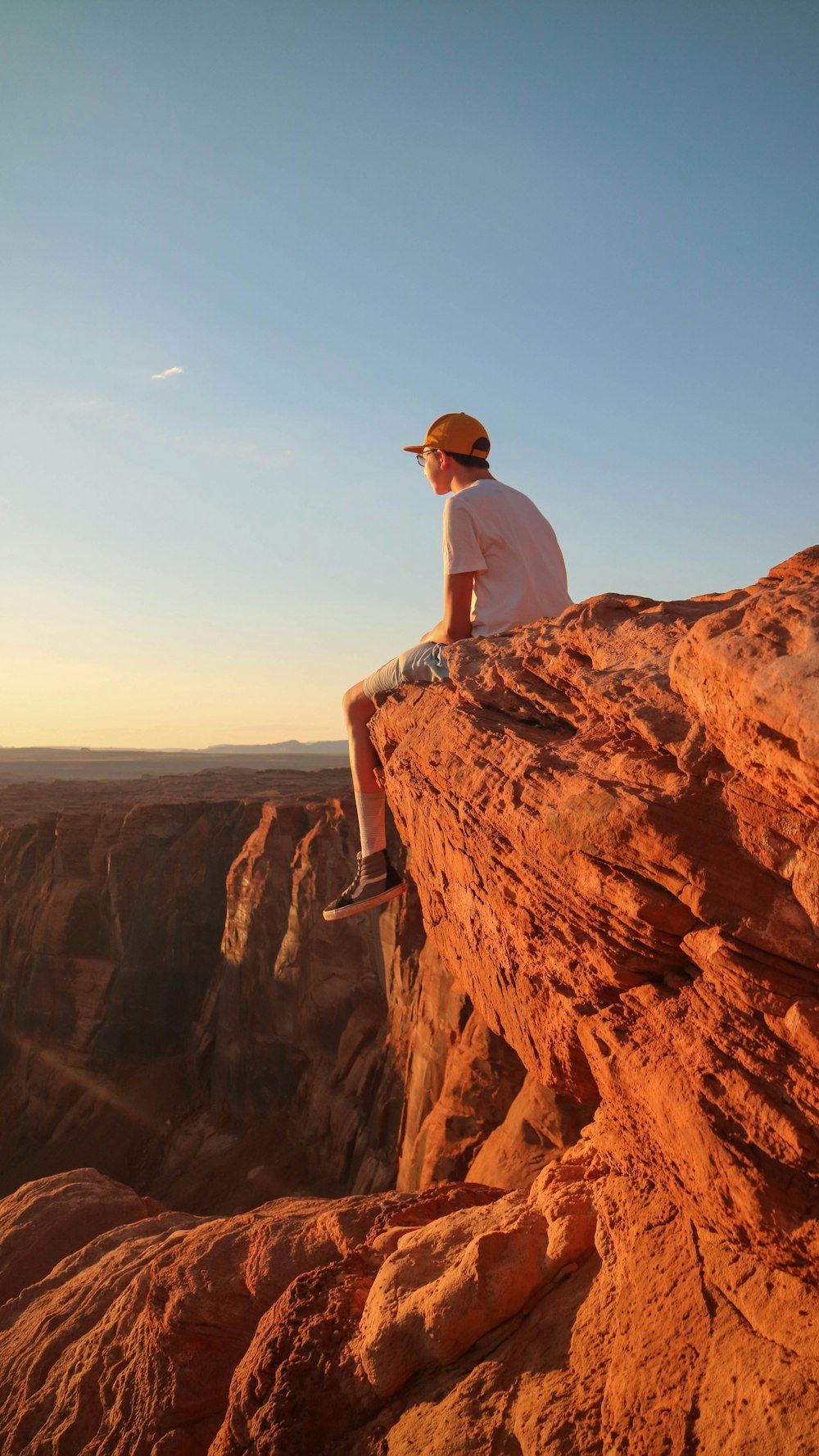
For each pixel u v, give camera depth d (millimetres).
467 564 4398
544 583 4551
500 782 3416
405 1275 4961
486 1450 3838
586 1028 3262
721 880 2604
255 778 90875
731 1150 2586
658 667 3068
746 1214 2625
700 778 2672
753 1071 2559
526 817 3205
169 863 53375
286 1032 38406
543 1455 3555
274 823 42562
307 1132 35750
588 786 2928
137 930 52500
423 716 4293
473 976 4445
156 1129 45500
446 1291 4492
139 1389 7367
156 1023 50938
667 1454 3141
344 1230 6793
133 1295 8406
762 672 2301
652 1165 3352
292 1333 5199
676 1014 2828
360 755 5129
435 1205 6500
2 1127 52906
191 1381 7051
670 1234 3764
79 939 55938
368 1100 32938
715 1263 3416
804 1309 2939
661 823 2668
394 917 31344
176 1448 6770
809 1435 2695
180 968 51250
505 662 3895
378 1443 4391
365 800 5176
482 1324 4426
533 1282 4492
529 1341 4238
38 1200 13312
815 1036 2410
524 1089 14109
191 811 56000
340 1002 36469
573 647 3574
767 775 2418
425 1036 20594
